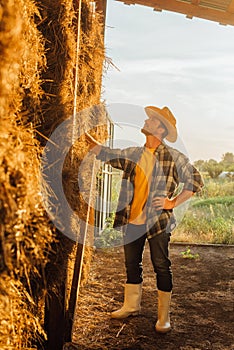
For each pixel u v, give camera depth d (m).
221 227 8.69
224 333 3.71
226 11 5.73
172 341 3.50
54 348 2.87
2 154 1.48
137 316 4.00
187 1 5.68
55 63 2.60
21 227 1.55
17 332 2.02
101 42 4.18
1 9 1.54
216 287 5.09
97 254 6.57
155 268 3.69
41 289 2.40
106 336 3.54
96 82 4.06
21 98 1.99
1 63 1.53
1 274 1.48
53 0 2.62
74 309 3.31
